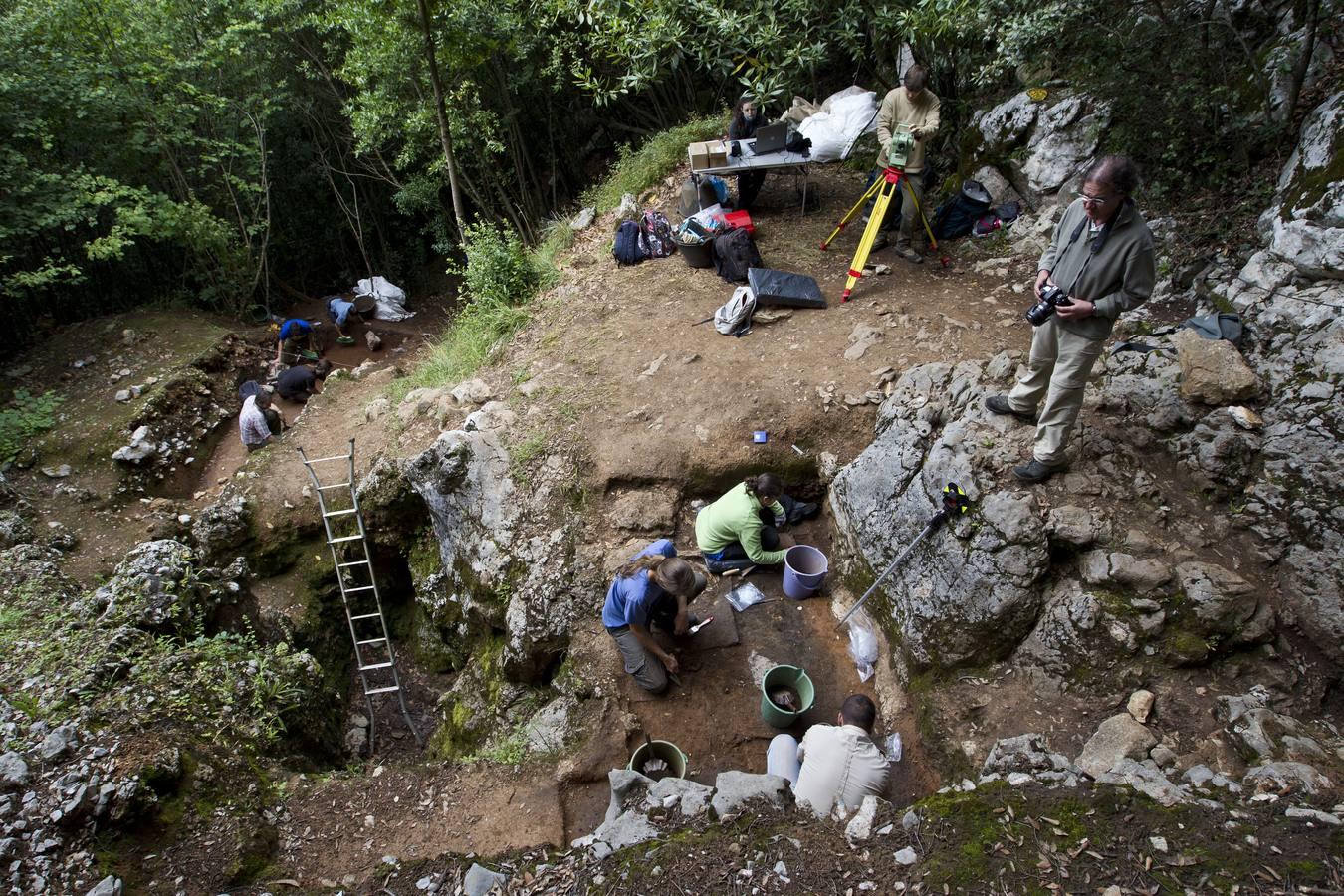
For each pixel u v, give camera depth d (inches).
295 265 591.5
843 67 427.5
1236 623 157.5
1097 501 176.9
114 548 298.0
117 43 410.0
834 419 240.1
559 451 248.7
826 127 359.6
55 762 168.2
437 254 636.1
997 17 263.9
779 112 416.5
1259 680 155.6
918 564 187.9
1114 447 186.2
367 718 265.3
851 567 213.8
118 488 323.6
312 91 543.2
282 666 218.2
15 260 411.5
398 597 306.2
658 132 500.4
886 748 180.2
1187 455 183.0
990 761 151.8
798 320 279.0
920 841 131.3
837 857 132.4
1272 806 125.6
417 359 398.0
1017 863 123.4
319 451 313.9
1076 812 129.7
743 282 309.9
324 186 586.6
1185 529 173.2
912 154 286.0
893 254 314.2
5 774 163.5
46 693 184.7
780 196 374.3
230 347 409.4
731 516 214.5
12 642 206.4
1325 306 185.8
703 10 289.6
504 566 238.1
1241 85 237.1
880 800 143.9
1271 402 181.9
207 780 174.7
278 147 545.6
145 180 460.4
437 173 501.7
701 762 185.3
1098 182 143.6
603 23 334.6
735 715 192.9
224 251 460.8
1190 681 156.3
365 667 261.3
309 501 295.4
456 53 386.9
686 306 303.1
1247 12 245.4
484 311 344.2
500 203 574.2
